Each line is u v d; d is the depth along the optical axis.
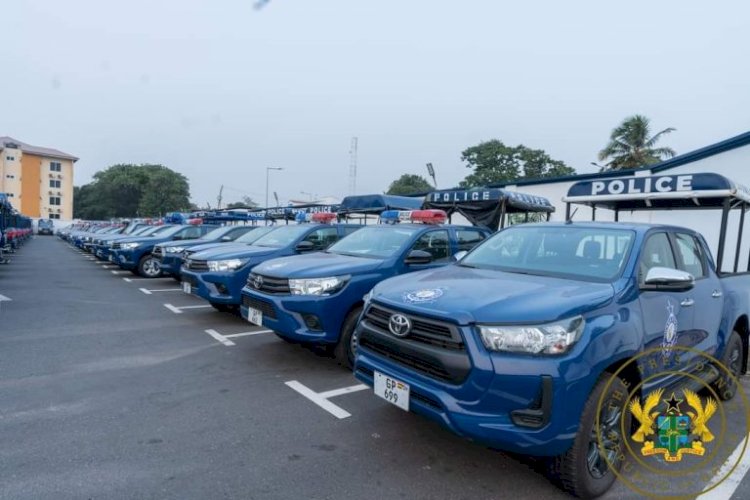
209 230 14.67
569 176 18.66
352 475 3.02
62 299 9.22
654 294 3.38
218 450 3.29
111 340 6.19
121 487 2.79
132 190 84.12
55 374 4.78
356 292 5.11
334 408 4.09
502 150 43.34
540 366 2.55
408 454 3.31
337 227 8.73
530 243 4.11
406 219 9.02
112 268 15.89
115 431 3.54
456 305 2.87
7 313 7.75
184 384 4.61
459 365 2.66
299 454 3.27
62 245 33.09
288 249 7.92
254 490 2.81
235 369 5.11
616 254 3.53
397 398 3.04
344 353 5.03
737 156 14.11
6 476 2.88
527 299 2.87
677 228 4.26
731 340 4.71
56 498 2.67
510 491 2.89
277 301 4.92
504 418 2.60
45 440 3.36
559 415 2.57
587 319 2.78
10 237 21.06
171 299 9.61
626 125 29.19
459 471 3.11
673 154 28.88
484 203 10.01
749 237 11.00
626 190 5.86
